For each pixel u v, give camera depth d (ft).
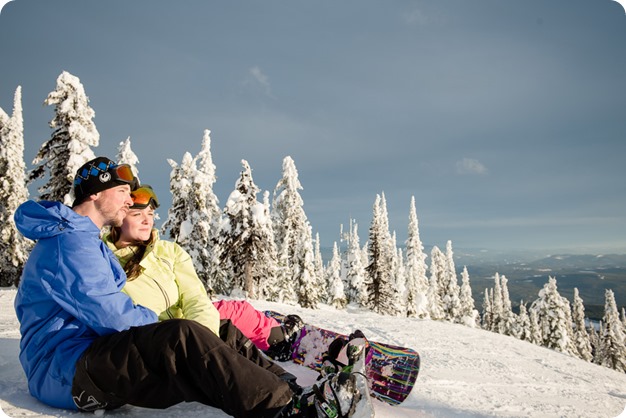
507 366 20.29
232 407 6.40
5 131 94.27
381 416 8.64
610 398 15.33
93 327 6.96
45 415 6.95
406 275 147.84
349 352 6.90
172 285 9.63
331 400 6.22
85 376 6.67
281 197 126.82
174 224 80.69
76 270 6.81
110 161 7.89
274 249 88.84
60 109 62.28
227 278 96.63
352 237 149.69
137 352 6.66
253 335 11.53
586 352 182.29
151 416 7.37
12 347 12.16
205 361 6.47
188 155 81.56
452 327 40.81
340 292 136.36
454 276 176.76
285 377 8.03
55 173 63.82
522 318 174.09
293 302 121.39
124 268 9.20
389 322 37.86
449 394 12.34
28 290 7.12
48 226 6.89
